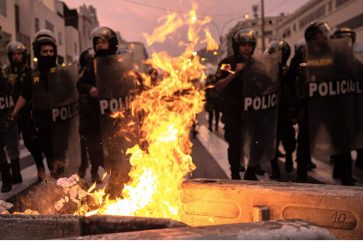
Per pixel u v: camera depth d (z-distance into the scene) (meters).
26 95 5.35
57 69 5.23
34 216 1.90
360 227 2.25
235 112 4.80
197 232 1.42
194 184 2.68
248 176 4.88
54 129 5.25
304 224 1.48
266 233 1.41
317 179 5.48
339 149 4.96
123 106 4.89
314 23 5.04
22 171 6.71
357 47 5.02
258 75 4.80
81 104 5.18
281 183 2.61
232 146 4.81
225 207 2.57
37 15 33.75
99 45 4.87
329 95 4.94
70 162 5.37
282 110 5.81
